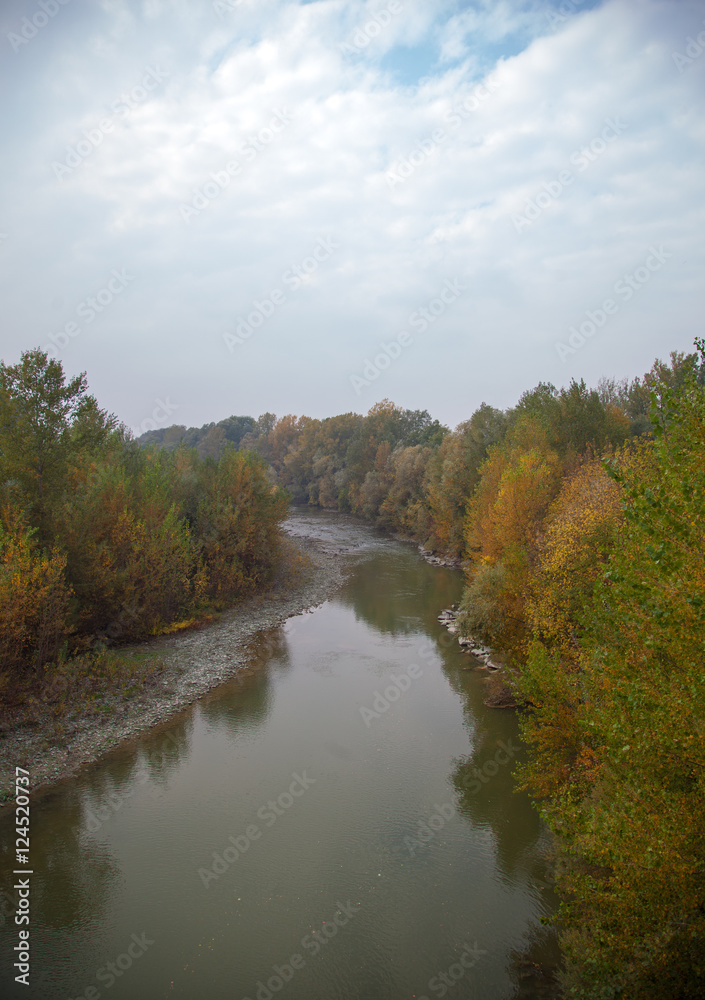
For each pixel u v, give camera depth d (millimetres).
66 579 25906
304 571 51469
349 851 14703
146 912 12641
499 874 13891
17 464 24000
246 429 153500
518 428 41062
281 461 133125
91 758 19219
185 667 27516
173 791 17375
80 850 14664
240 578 40156
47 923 12281
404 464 79312
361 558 61375
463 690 25062
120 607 29594
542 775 14992
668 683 8672
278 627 35406
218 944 11789
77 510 26562
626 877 8156
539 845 14953
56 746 19516
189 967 11234
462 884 13547
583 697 14062
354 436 110562
